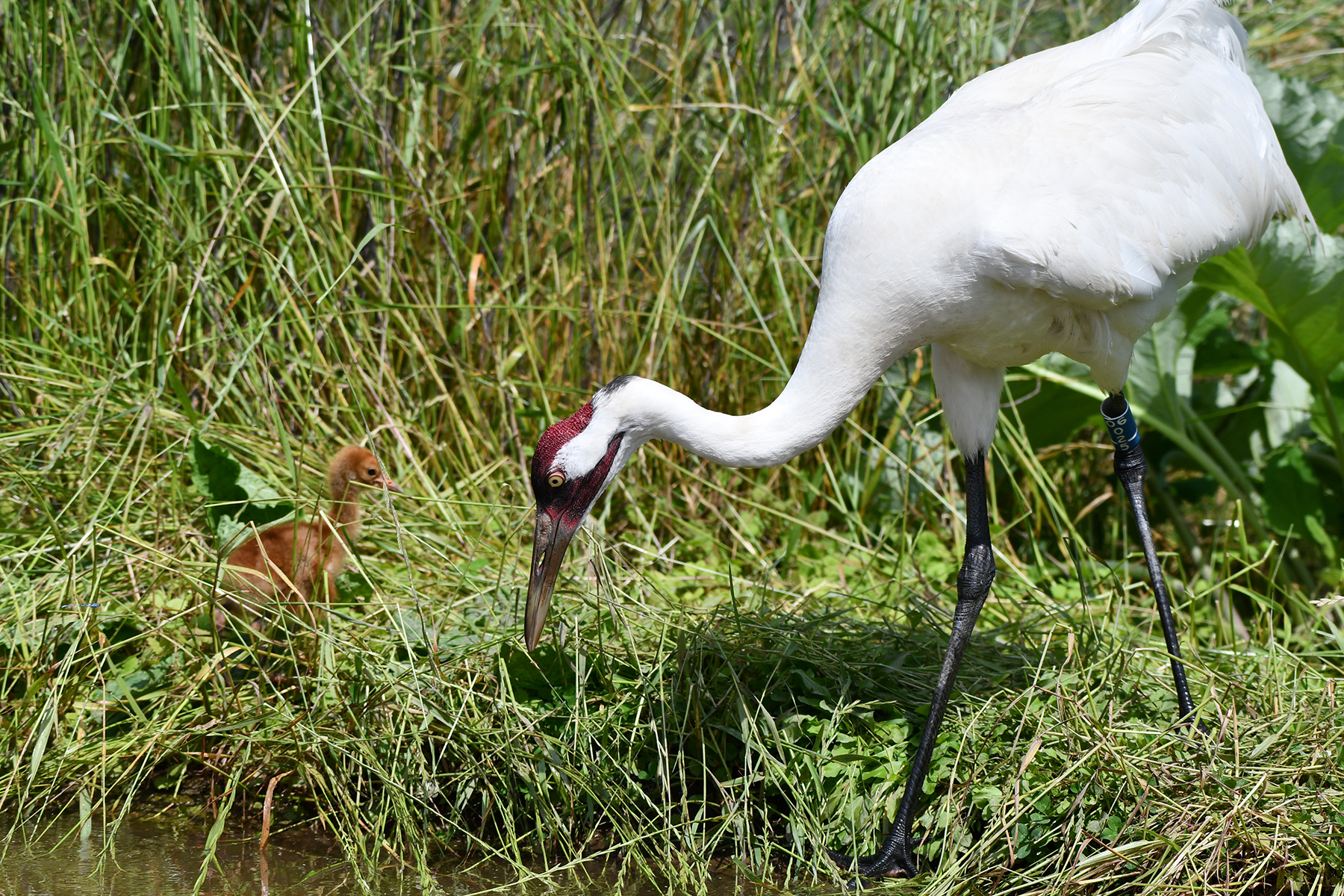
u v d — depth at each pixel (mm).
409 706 7168
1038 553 9789
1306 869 6344
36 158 10086
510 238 10867
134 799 7211
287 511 8562
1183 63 7734
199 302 9758
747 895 6512
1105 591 9781
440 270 10672
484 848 6926
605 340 10711
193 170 9773
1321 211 10172
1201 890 6121
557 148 11164
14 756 7066
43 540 8297
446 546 9125
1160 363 10695
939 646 8312
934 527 10648
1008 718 7324
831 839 6945
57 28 10086
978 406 7625
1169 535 11562
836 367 7086
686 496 10703
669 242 10695
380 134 10625
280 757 7129
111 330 9766
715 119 11078
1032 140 6996
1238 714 7312
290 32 10977
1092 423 10844
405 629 7938
